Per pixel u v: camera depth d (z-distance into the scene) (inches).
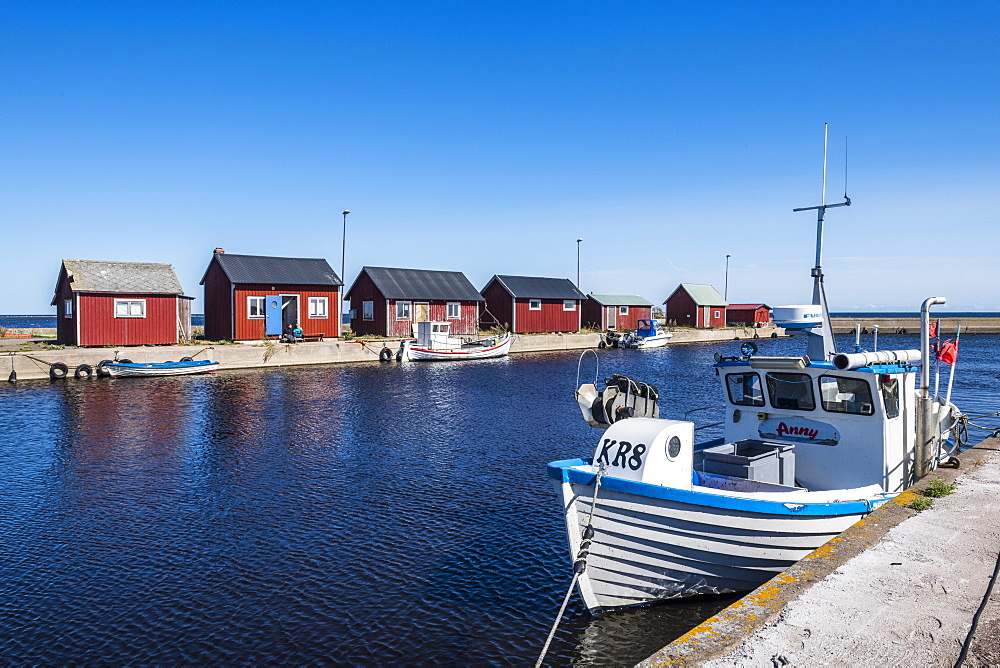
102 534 361.7
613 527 265.1
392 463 513.3
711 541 266.5
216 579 308.0
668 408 826.8
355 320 1736.0
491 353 1530.5
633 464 261.9
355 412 742.5
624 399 295.9
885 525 244.5
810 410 334.0
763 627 167.0
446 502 420.2
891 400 320.5
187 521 382.3
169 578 308.7
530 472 489.4
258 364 1246.3
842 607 177.5
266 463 510.6
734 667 148.3
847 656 152.6
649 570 270.7
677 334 2255.2
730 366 356.8
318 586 302.4
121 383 992.9
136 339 1219.9
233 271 1376.7
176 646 251.6
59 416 708.0
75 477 468.8
